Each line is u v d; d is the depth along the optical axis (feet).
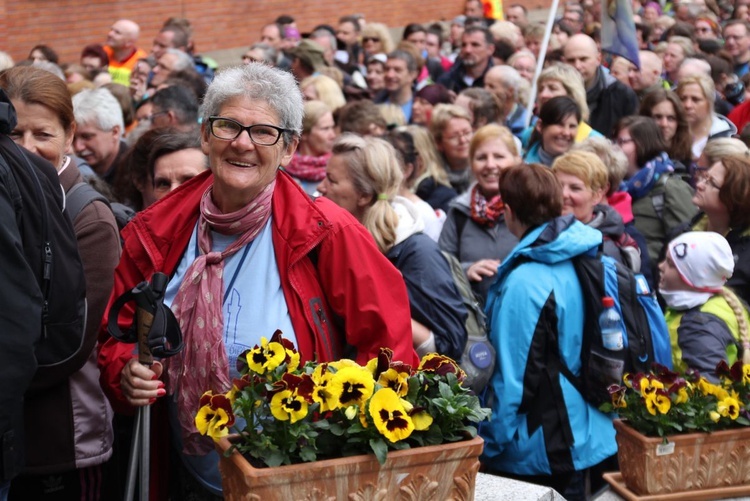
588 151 18.89
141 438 10.32
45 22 51.16
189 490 11.47
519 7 56.75
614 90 30.96
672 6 64.80
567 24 44.83
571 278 14.73
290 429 8.68
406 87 36.14
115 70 41.81
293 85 10.60
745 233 17.26
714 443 11.76
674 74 40.78
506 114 30.68
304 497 8.54
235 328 10.52
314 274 10.73
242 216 10.53
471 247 19.42
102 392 12.35
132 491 10.44
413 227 14.83
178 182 15.07
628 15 30.01
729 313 14.30
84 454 12.18
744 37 43.80
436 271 14.55
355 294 10.61
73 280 10.80
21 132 11.95
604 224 17.95
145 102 28.73
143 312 9.87
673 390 11.75
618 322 14.57
